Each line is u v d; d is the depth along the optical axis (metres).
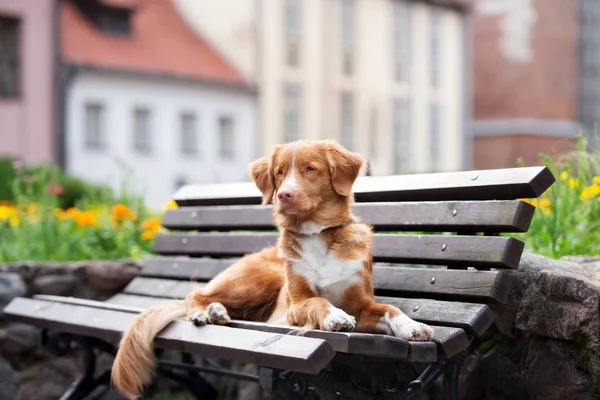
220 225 6.17
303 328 4.19
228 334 4.43
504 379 4.86
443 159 51.34
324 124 45.69
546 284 4.55
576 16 56.59
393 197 5.12
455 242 4.63
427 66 50.28
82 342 5.93
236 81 42.03
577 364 4.39
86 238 8.48
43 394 6.95
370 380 5.03
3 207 9.67
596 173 7.16
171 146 39.78
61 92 35.97
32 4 35.34
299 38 44.66
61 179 24.12
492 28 55.31
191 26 43.34
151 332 4.82
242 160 42.41
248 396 6.25
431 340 4.17
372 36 47.66
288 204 4.36
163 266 6.49
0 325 6.96
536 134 53.69
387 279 4.90
